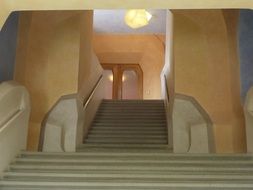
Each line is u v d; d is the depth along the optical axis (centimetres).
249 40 640
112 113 945
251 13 629
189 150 742
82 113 775
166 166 499
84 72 799
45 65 725
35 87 711
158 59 1395
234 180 443
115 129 847
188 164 507
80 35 746
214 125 739
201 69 746
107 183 428
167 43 955
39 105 712
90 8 337
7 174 457
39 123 715
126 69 1538
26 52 679
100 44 1425
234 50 679
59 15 722
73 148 733
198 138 752
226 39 729
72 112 745
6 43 576
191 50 755
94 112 918
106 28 1297
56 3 327
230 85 719
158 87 1373
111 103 1000
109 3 327
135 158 541
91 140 799
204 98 735
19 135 533
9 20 584
